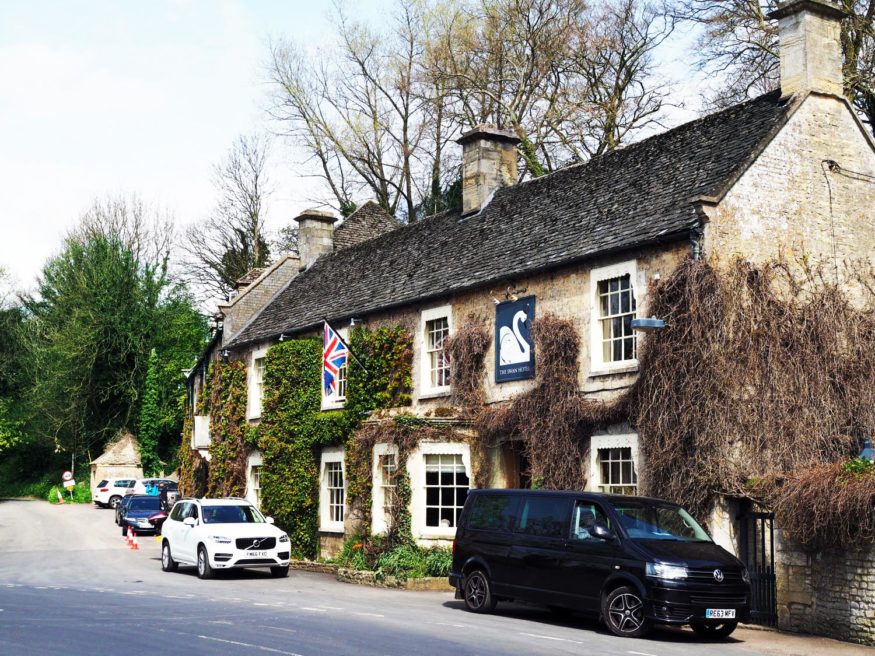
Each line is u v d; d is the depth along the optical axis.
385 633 13.17
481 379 22.88
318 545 28.58
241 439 33.62
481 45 41.34
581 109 38.88
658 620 13.62
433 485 22.62
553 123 39.75
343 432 27.28
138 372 62.38
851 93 28.17
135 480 56.59
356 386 26.94
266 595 18.75
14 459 73.38
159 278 64.12
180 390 61.66
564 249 21.16
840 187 20.08
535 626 14.73
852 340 19.11
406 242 30.34
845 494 14.06
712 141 20.92
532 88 40.41
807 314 18.70
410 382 25.28
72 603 16.75
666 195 20.05
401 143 46.03
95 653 11.43
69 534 39.09
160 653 11.41
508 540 16.11
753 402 17.55
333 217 37.91
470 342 22.92
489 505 16.91
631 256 19.25
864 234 20.28
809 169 19.73
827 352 18.69
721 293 17.64
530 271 21.48
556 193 24.81
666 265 18.48
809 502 14.72
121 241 63.75
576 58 39.31
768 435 17.55
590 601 14.48
